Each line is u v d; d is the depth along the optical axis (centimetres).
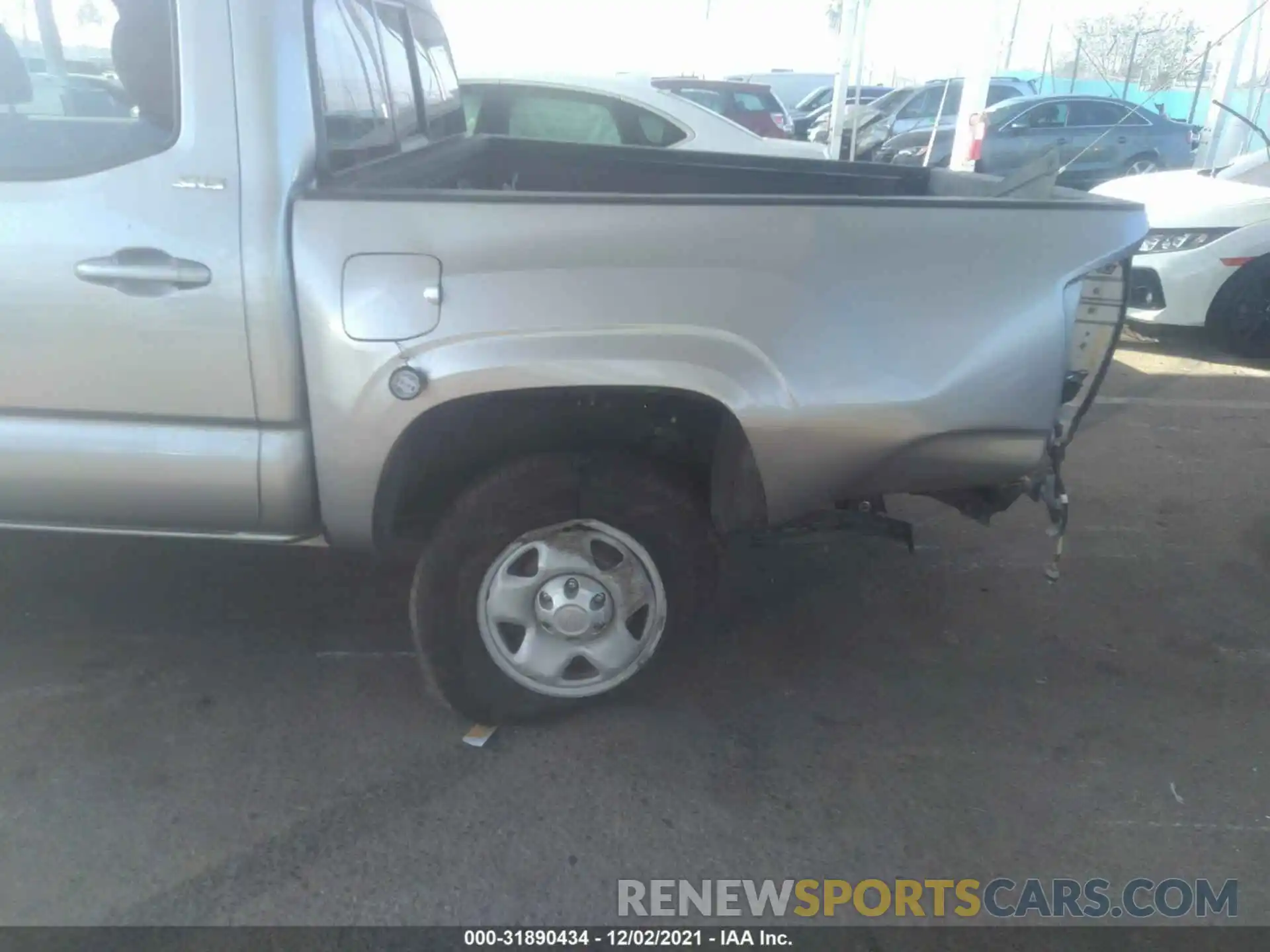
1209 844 286
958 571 431
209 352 271
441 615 300
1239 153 1233
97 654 354
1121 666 368
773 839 284
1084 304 293
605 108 719
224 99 262
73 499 287
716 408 285
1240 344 762
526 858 274
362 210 265
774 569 429
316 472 281
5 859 267
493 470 293
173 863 269
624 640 310
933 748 322
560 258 267
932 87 1644
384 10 349
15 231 265
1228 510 497
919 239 273
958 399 275
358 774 303
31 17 266
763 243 269
